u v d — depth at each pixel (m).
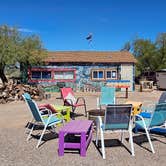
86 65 33.84
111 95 13.70
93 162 7.00
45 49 31.72
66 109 12.02
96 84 33.66
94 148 8.21
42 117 9.10
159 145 8.51
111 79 34.00
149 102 19.08
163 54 59.31
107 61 33.75
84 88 33.62
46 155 7.58
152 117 8.16
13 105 18.41
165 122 8.87
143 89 35.91
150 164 6.83
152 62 60.00
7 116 13.94
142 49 60.97
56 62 33.31
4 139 9.29
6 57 27.41
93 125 10.15
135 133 9.88
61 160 7.16
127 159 7.21
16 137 9.55
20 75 32.97
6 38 28.17
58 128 10.76
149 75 57.31
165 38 59.25
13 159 7.24
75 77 33.69
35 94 22.11
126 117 7.76
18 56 28.52
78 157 7.40
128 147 8.29
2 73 29.59
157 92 31.56
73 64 33.66
